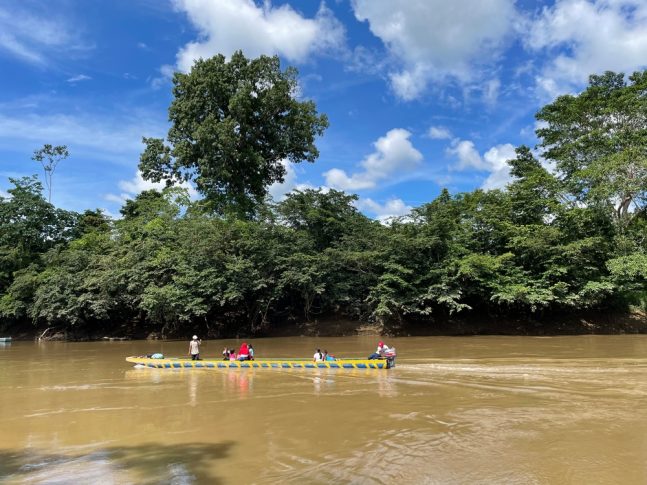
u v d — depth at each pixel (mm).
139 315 37312
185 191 43125
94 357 26109
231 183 43562
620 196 36719
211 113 41750
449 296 34062
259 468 8414
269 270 35750
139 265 34875
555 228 35875
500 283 35469
